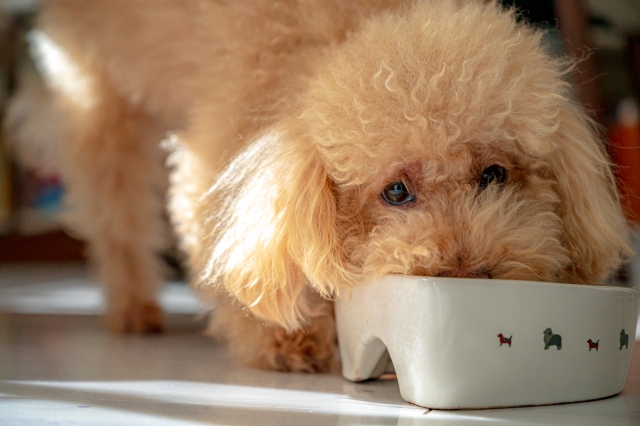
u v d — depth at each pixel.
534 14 0.89
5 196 2.13
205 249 0.63
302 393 0.55
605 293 0.52
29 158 1.01
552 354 0.51
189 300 1.16
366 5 0.64
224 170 0.61
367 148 0.54
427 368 0.51
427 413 0.50
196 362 0.66
